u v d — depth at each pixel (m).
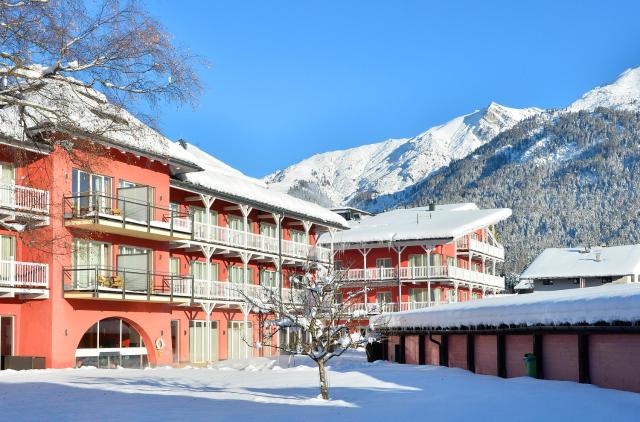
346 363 36.12
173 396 18.73
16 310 30.09
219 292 40.34
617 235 195.38
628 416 13.92
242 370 29.95
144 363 35.12
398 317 33.72
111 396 18.66
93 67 19.97
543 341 22.75
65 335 30.38
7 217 28.67
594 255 79.62
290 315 20.08
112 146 31.36
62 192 30.28
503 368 24.83
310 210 51.12
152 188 35.53
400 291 60.59
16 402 17.23
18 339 30.12
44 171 30.03
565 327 21.05
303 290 25.28
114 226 31.80
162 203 36.16
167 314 36.62
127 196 33.66
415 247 63.03
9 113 26.02
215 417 14.52
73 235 30.88
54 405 16.59
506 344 24.91
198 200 40.72
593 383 20.41
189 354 39.41
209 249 39.94
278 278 49.41
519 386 19.36
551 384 19.78
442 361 30.12
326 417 14.53
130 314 34.12
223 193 40.56
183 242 37.84
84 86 20.11
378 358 37.28
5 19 18.47
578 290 26.30
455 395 17.83
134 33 19.97
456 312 27.80
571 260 79.62
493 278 71.31
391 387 20.95
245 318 41.97
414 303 60.44
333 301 23.17
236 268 45.12
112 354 33.28
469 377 23.39
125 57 19.92
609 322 19.20
